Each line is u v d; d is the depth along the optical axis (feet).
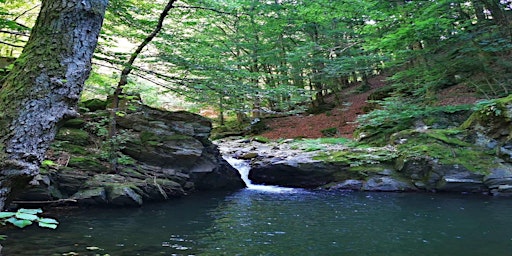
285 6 52.08
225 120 83.76
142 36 28.73
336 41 59.52
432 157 33.94
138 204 27.25
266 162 41.81
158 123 36.42
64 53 7.49
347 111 64.03
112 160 29.99
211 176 37.96
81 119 33.30
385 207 27.09
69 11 7.68
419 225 21.57
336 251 17.07
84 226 20.88
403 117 40.42
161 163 34.47
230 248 17.47
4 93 6.95
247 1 50.44
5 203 6.52
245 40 61.46
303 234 20.01
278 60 62.03
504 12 44.24
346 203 29.12
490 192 31.19
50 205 24.79
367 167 37.27
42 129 6.98
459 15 45.91
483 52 41.47
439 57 42.19
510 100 33.55
